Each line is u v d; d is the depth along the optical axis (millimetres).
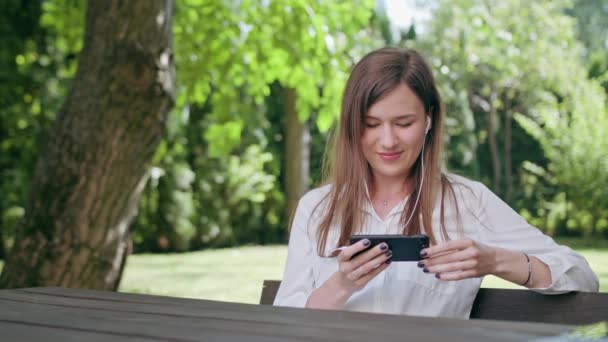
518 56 13531
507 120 16250
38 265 3295
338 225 1850
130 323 1092
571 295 1539
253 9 5094
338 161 1855
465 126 15727
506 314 1632
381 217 1860
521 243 1737
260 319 1103
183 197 12016
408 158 1754
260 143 13180
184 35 5180
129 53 3293
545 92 15141
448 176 1880
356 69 1801
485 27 6184
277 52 5141
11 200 10633
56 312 1208
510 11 12164
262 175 13258
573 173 13977
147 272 8781
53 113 10641
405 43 16359
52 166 3361
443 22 15656
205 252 12117
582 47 20484
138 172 3412
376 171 1868
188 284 7477
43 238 3314
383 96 1729
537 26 14000
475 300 1700
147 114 3357
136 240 11844
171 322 1092
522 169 16062
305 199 1952
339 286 1596
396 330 979
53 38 10422
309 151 14477
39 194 3369
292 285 1836
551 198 15266
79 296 1409
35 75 10492
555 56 14484
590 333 921
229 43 5180
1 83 10258
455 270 1469
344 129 1831
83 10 5215
